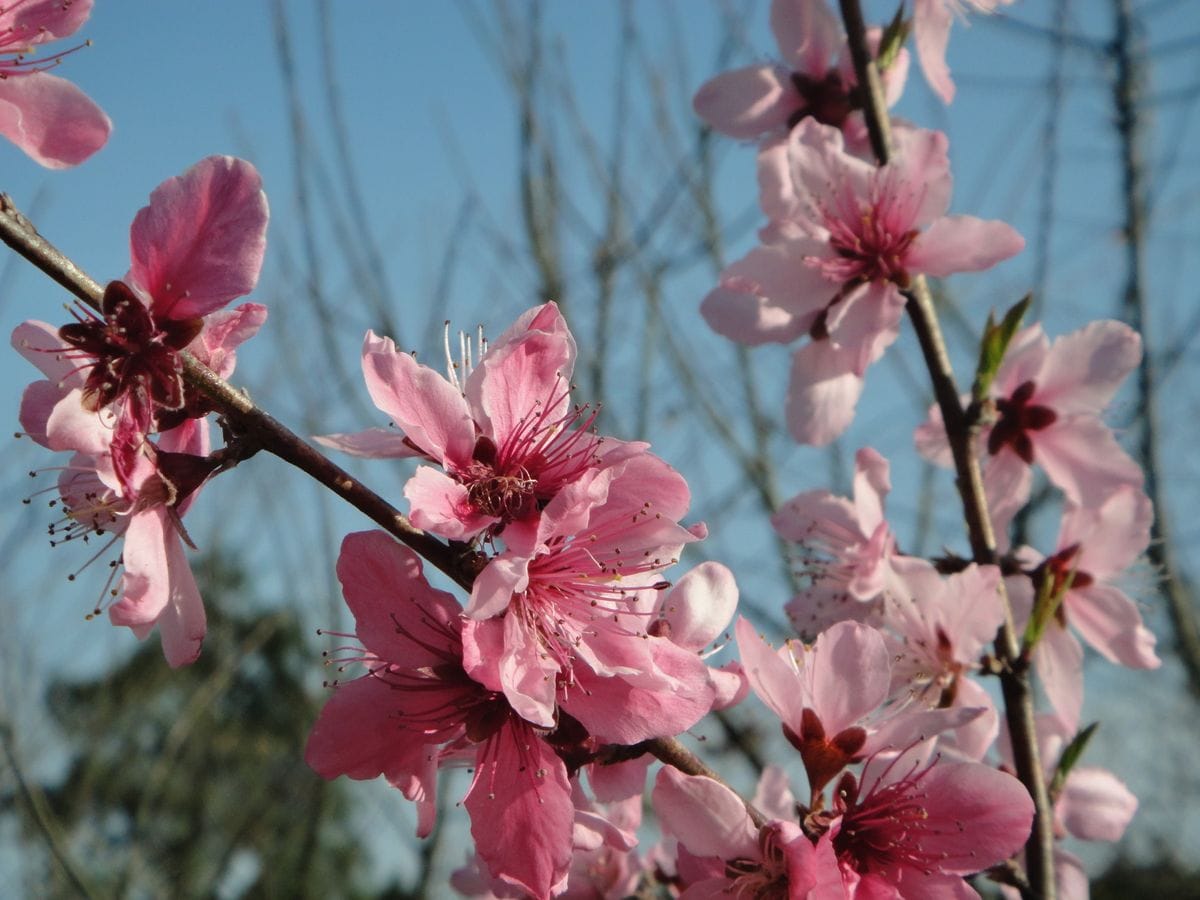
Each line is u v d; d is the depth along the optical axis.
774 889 0.22
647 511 0.22
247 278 0.22
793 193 0.32
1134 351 0.31
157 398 0.21
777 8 0.33
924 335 0.30
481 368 0.22
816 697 0.23
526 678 0.21
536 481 0.22
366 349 0.21
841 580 0.30
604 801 0.24
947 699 0.28
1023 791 0.23
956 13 0.32
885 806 0.23
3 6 0.23
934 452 0.32
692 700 0.21
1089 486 0.30
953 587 0.28
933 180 0.29
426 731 0.21
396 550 0.21
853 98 0.33
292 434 0.22
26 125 0.23
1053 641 0.30
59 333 0.21
